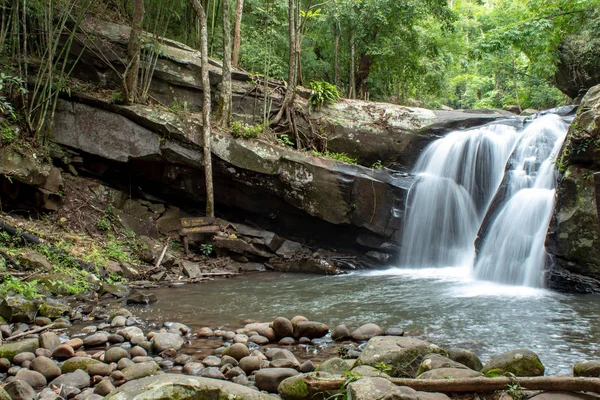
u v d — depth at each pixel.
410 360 4.20
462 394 3.32
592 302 7.77
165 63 13.86
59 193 11.30
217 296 8.73
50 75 11.36
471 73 32.03
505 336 5.91
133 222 12.06
